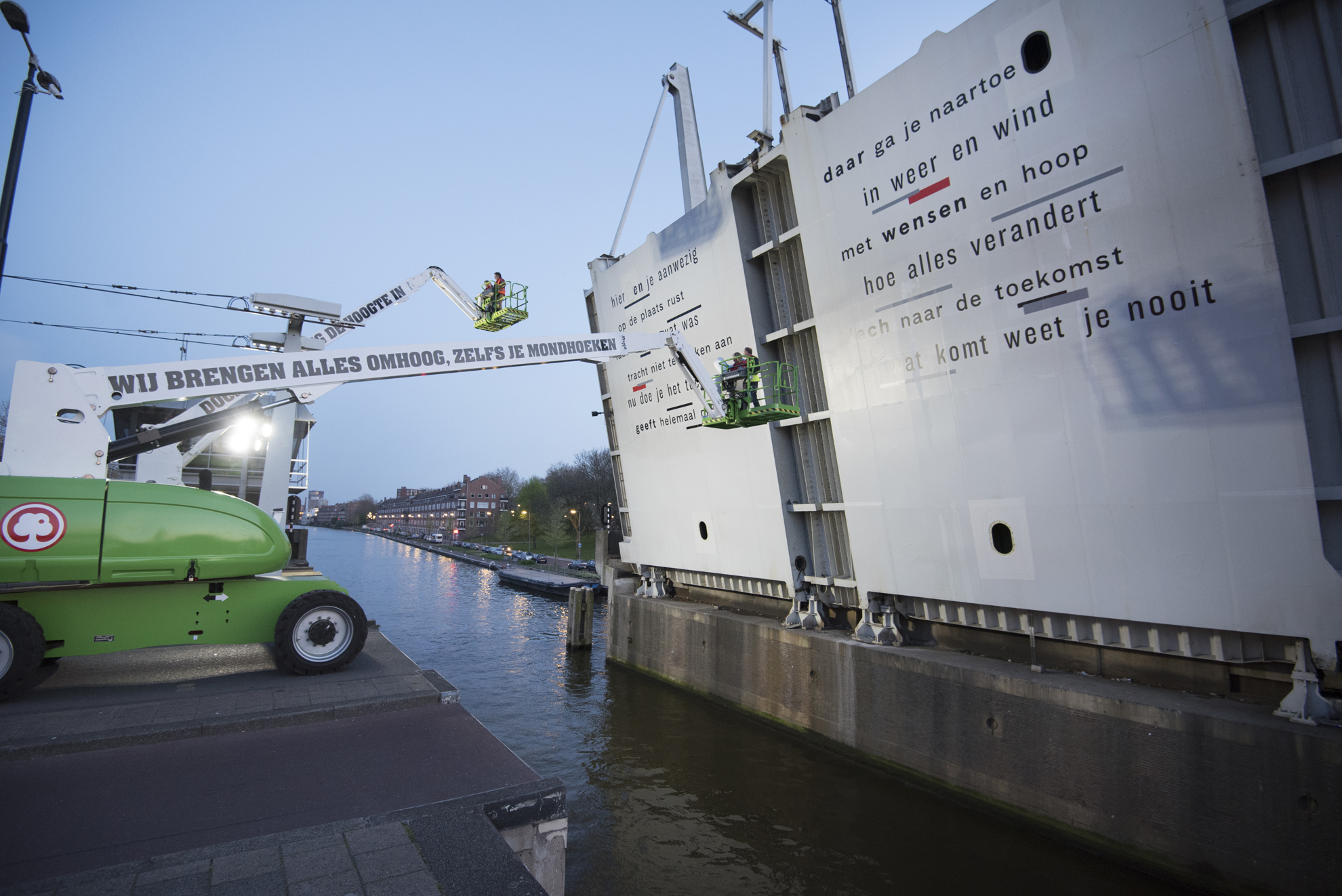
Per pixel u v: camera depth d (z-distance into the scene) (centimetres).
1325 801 720
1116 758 900
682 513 1845
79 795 437
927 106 1086
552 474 9575
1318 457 798
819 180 1280
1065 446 970
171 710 591
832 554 1492
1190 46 808
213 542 710
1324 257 784
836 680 1382
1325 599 762
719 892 924
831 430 1452
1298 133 793
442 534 14012
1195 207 822
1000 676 1060
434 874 351
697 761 1388
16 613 611
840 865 973
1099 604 955
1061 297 955
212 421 848
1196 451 844
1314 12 782
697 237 1612
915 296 1148
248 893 326
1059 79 924
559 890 462
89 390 700
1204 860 807
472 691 2014
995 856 962
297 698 640
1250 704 863
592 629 2680
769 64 1523
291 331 1858
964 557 1130
